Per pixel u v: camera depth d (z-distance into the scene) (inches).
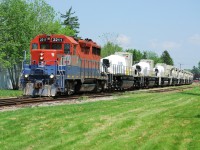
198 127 553.9
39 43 1189.7
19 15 2065.7
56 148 434.3
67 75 1141.1
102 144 450.6
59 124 581.3
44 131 527.5
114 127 560.4
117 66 1708.9
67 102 992.2
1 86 2208.4
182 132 520.4
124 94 1421.0
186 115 693.9
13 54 2054.6
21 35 2111.2
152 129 546.9
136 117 663.1
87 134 510.3
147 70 2292.1
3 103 904.9
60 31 2397.9
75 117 656.4
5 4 2070.6
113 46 4101.9
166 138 481.1
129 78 1879.9
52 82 1127.0
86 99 1103.6
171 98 1181.1
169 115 695.1
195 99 1138.0
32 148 437.1
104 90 1572.3
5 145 449.7
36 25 2206.0
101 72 1481.3
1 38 1984.5
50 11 2299.5
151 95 1354.6
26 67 1163.3
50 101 1008.2
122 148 431.8
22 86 1155.3
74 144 452.4
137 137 490.3
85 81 1300.4
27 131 527.2
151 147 435.5
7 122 593.0
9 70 2218.3
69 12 4313.5
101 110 776.9
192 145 444.1
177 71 3228.3
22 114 683.4
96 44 1408.7
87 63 1307.8
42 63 1143.6
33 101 982.4
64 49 1172.5
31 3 2207.2
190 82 4244.6
